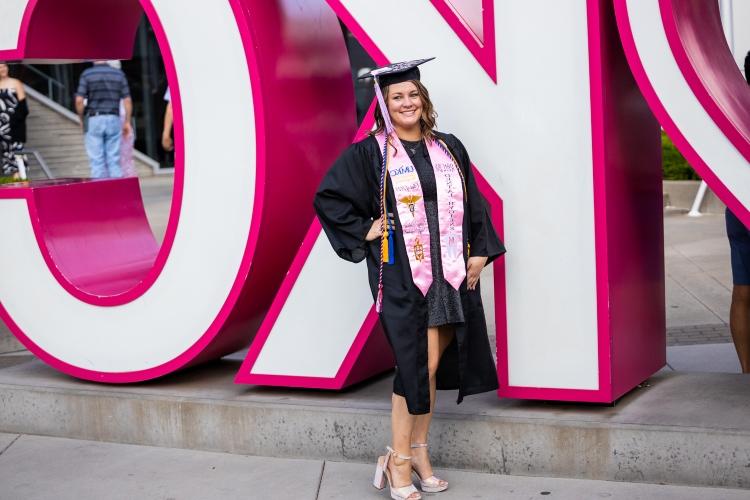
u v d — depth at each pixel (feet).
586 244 13.69
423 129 13.12
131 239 18.79
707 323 21.38
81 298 16.85
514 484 13.61
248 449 15.44
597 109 13.41
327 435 14.94
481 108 14.07
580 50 13.46
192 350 16.17
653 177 15.43
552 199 13.82
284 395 15.71
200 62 15.72
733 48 32.48
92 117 34.83
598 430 13.44
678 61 12.79
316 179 16.71
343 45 17.93
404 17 14.33
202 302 16.05
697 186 35.53
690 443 13.03
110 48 18.33
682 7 13.33
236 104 15.58
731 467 12.89
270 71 15.53
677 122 12.91
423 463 13.56
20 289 17.44
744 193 12.67
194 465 15.17
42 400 16.84
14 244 17.38
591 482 13.50
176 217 16.08
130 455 15.76
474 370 13.43
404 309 12.80
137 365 16.63
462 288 13.11
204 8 15.57
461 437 14.12
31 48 17.03
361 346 15.14
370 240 13.08
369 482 14.12
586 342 13.83
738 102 13.98
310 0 17.03
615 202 13.85
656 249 15.58
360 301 15.11
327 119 17.06
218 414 15.57
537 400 14.61
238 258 15.75
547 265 13.93
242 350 19.11
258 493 13.98
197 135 15.87
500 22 13.82
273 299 16.75
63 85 58.49
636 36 12.94
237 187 15.70
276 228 15.87
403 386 12.84
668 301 23.36
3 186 17.69
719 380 15.20
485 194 14.12
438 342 13.21
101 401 16.38
